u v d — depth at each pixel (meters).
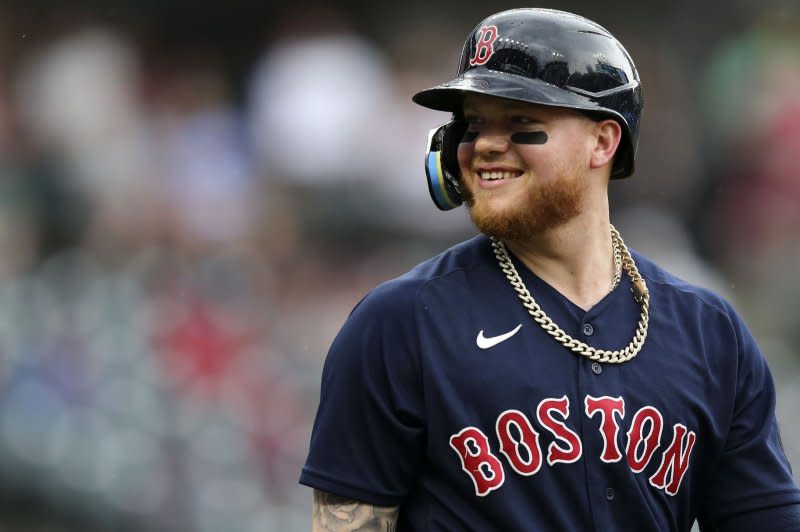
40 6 36.25
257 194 32.09
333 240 30.92
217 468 23.56
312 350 26.70
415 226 31.39
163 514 23.61
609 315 9.62
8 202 30.98
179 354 24.20
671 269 30.83
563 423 9.23
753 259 33.97
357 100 32.91
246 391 24.47
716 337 9.83
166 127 33.69
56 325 25.09
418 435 9.42
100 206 30.92
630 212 32.94
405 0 37.50
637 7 39.56
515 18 9.46
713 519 10.16
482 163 9.34
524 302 9.52
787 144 35.69
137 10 37.41
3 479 24.94
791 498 9.93
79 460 24.28
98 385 24.38
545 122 9.22
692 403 9.53
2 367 25.17
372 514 9.59
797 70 37.38
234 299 25.77
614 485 9.27
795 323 31.83
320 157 32.31
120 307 24.75
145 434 23.89
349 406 9.55
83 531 24.31
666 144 34.94
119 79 35.16
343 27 35.22
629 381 9.42
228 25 37.75
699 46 38.53
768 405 10.12
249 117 34.41
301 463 24.62
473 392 9.26
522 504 9.20
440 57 35.62
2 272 27.80
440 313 9.47
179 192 31.58
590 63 9.34
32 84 35.03
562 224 9.51
